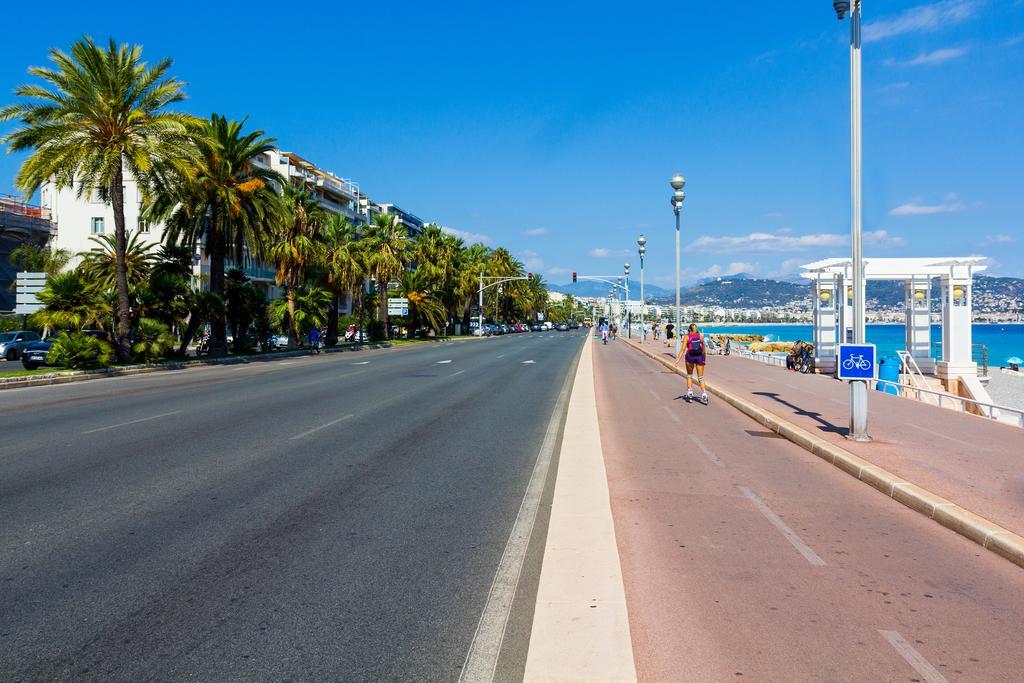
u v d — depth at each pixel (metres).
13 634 4.28
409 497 7.77
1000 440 10.93
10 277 62.19
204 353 42.78
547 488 8.23
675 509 7.28
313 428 12.85
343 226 56.69
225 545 6.02
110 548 5.91
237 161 37.00
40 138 28.09
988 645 4.17
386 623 4.45
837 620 4.51
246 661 3.94
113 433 12.19
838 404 15.82
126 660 3.96
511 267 116.56
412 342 67.12
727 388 19.78
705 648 4.10
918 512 7.21
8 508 7.20
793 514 7.11
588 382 22.05
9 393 20.53
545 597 4.75
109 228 60.31
